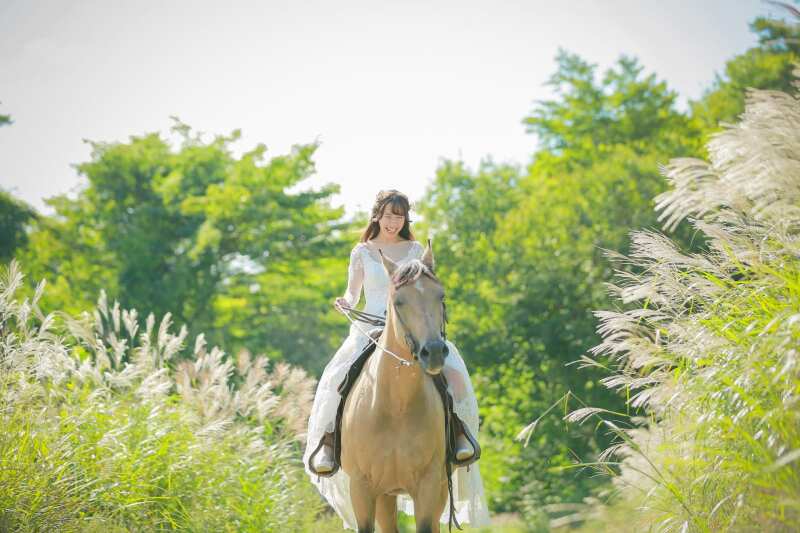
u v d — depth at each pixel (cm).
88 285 3831
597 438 2562
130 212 4162
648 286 745
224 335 3738
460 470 857
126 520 947
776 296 686
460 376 801
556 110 5041
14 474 840
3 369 943
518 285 3062
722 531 596
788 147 684
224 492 1070
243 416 1274
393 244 844
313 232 4150
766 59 3206
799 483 545
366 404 714
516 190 4197
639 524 666
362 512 715
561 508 721
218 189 3928
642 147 3838
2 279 984
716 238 741
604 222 2886
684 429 646
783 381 602
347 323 4138
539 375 2972
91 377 1091
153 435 1064
